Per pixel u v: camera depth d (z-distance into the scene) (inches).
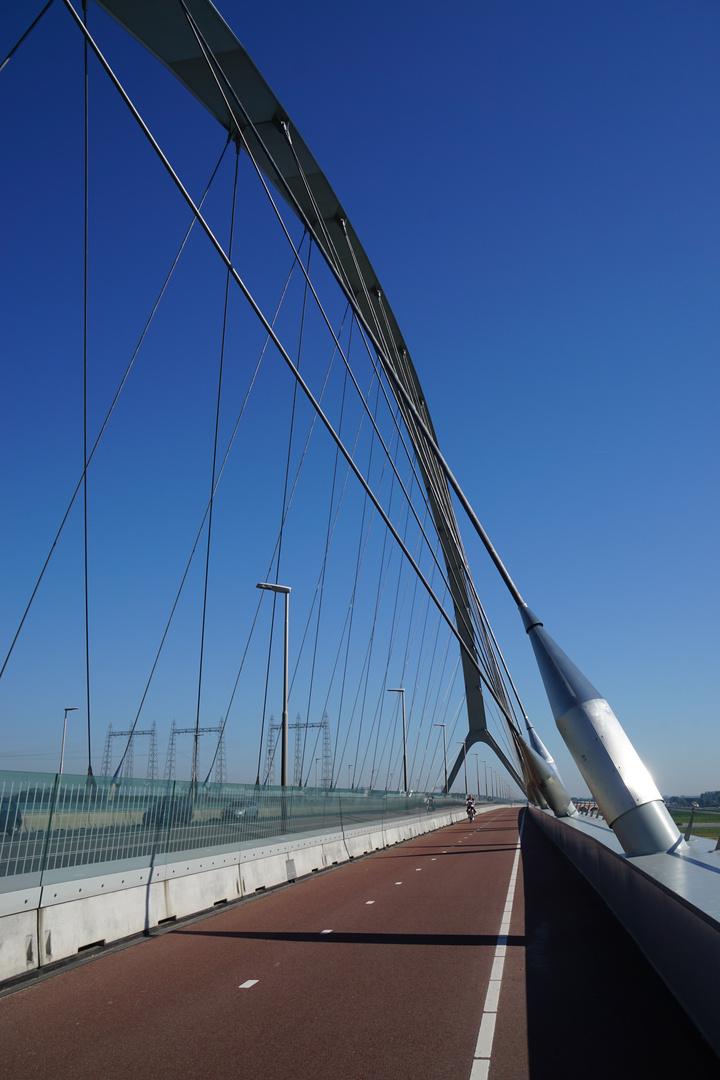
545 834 1317.7
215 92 814.5
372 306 1247.5
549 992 263.7
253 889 572.1
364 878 687.1
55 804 343.0
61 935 331.0
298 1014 243.9
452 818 2263.8
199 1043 216.5
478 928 397.7
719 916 191.0
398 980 286.5
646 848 391.2
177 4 695.1
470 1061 197.2
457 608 1464.1
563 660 454.3
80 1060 204.4
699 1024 207.6
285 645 1107.3
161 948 356.2
